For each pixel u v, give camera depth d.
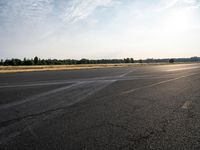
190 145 2.54
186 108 4.50
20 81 10.22
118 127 3.22
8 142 2.62
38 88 7.60
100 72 18.34
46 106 4.65
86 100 5.37
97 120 3.59
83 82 9.62
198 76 13.23
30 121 3.52
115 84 8.88
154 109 4.41
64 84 8.84
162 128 3.18
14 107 4.55
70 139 2.72
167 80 10.72
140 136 2.84
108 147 2.48
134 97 5.84
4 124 3.35
